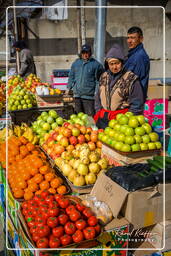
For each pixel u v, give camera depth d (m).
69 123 3.70
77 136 3.17
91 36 9.80
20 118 5.49
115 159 2.71
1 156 3.14
